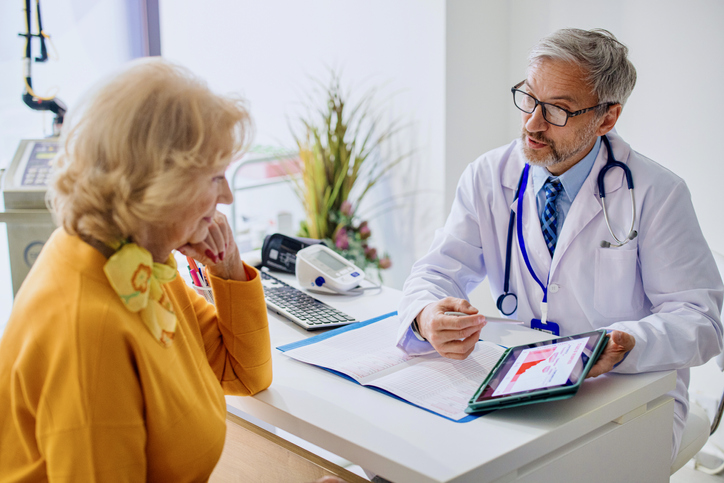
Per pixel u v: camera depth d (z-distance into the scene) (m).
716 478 1.99
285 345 1.26
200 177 0.77
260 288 1.05
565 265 1.39
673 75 2.11
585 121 1.28
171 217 0.77
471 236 1.55
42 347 0.73
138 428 0.75
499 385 0.98
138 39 2.50
